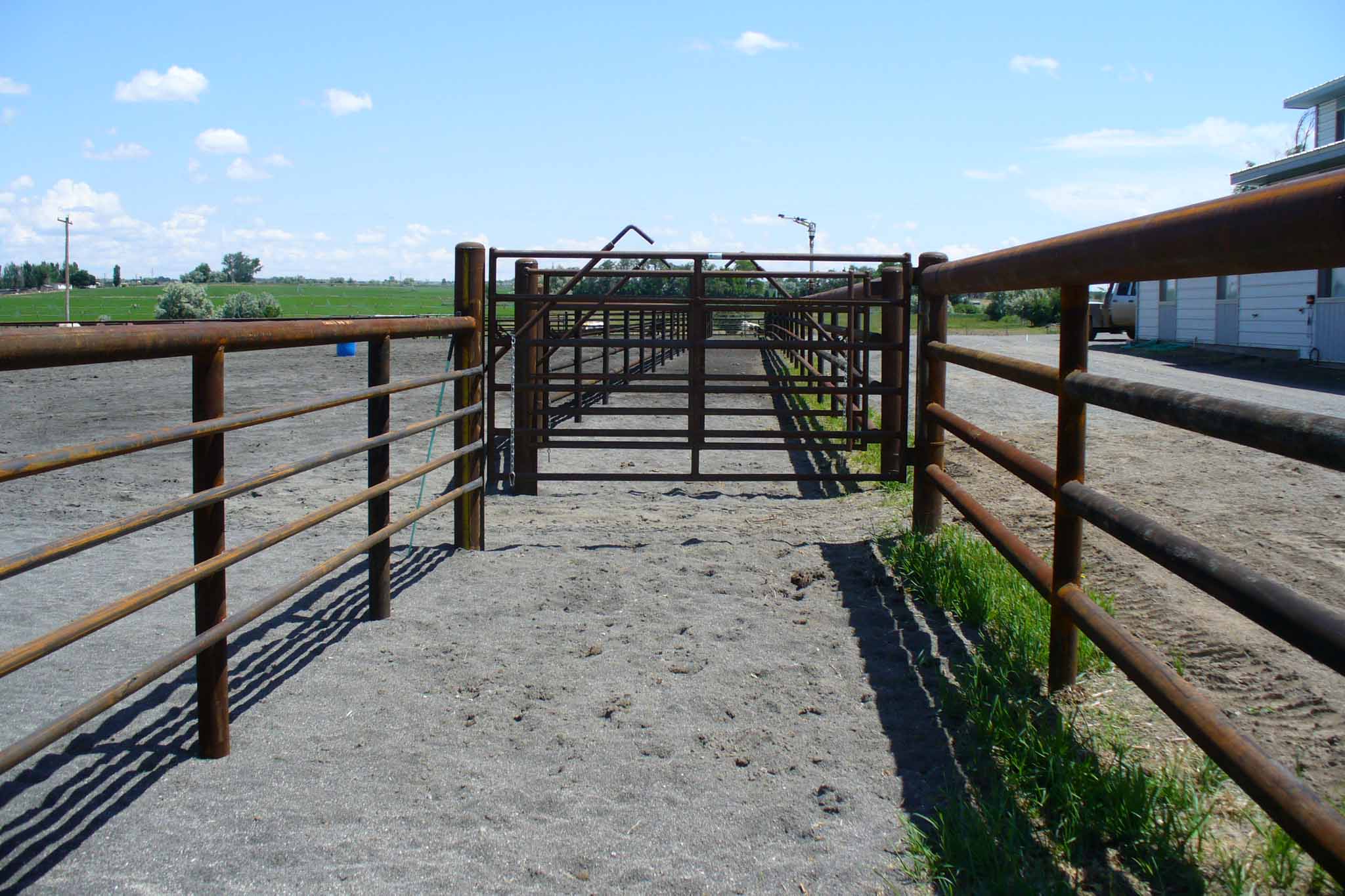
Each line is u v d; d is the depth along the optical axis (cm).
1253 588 200
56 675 387
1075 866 247
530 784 303
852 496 750
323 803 290
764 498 758
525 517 685
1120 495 607
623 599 484
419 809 288
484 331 597
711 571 531
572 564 548
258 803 290
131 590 507
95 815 282
